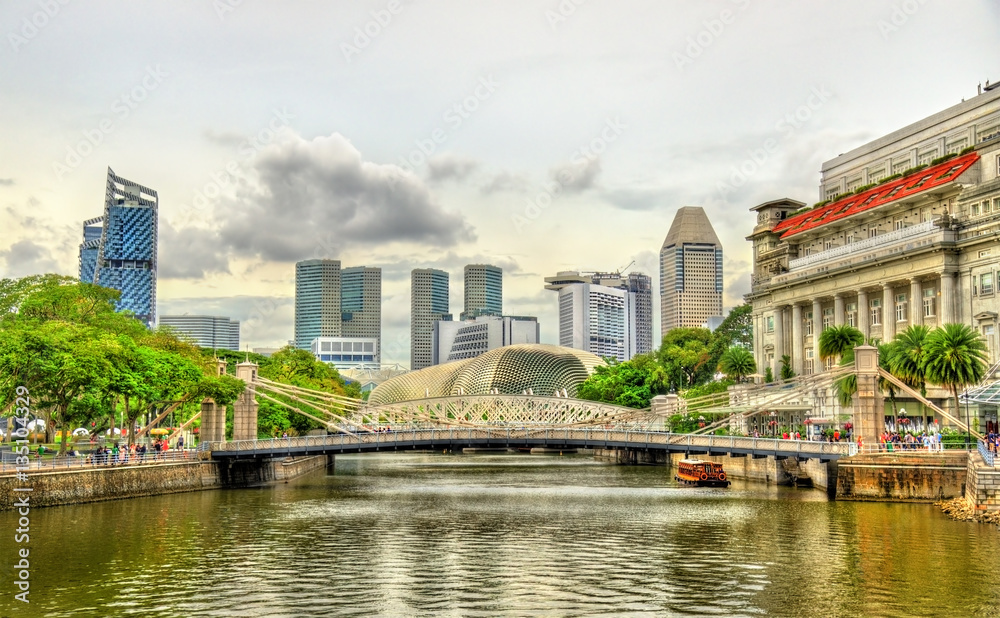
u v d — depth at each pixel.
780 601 55.44
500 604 55.00
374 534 78.88
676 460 159.12
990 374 119.94
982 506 81.56
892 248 144.62
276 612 53.22
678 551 70.69
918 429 121.75
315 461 167.25
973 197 134.62
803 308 173.88
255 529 80.69
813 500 100.81
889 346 118.00
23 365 95.25
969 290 132.12
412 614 52.91
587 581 60.72
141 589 58.22
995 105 145.38
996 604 54.44
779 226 189.88
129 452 104.94
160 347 145.38
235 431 130.75
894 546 70.19
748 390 156.25
